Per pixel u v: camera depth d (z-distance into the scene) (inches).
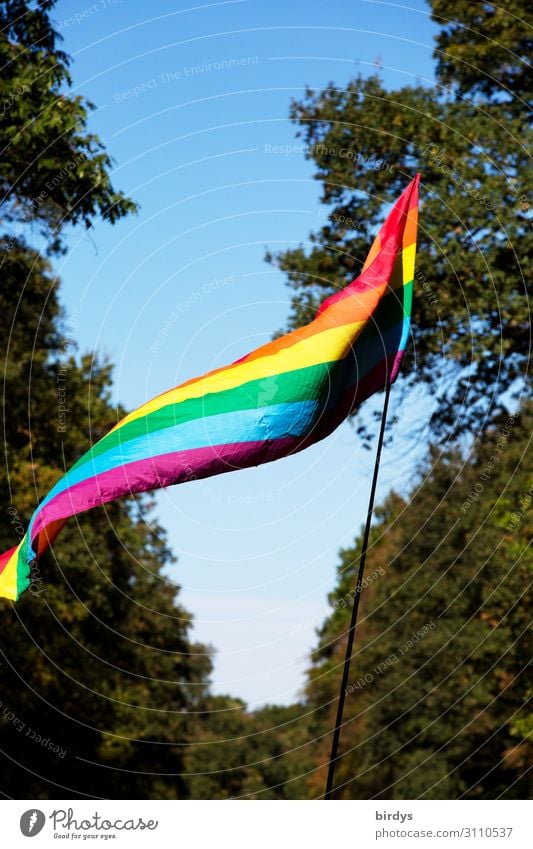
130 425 273.7
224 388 271.7
